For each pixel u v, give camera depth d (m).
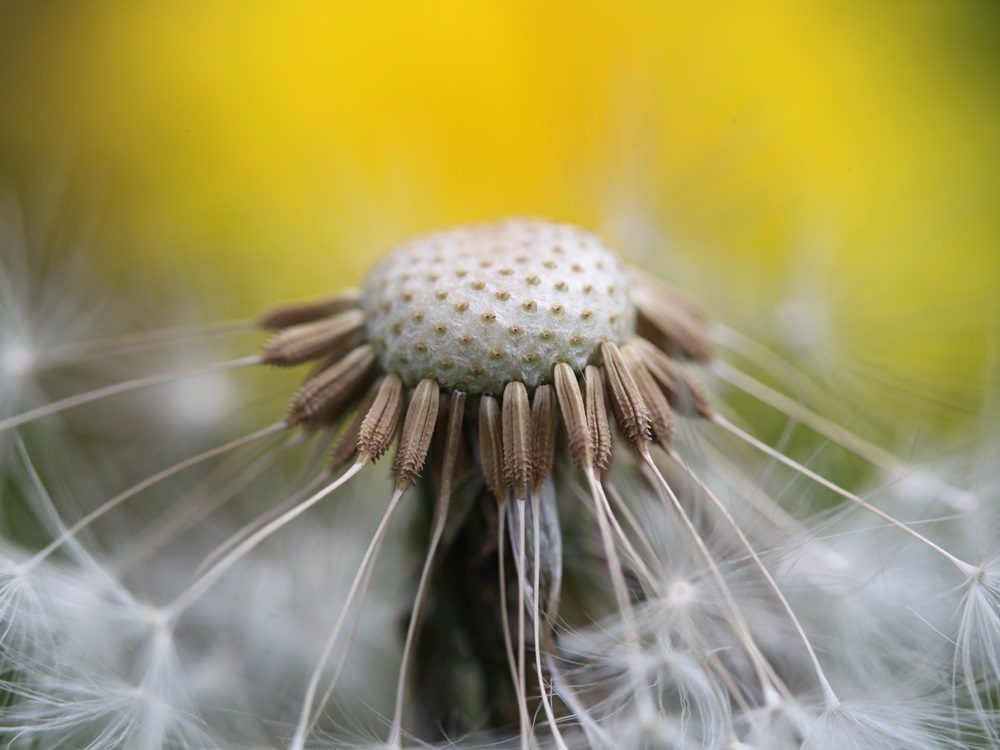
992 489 0.08
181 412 0.09
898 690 0.08
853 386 0.09
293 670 0.09
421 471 0.08
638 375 0.08
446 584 0.08
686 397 0.08
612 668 0.08
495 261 0.08
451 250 0.08
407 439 0.07
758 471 0.08
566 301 0.08
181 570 0.09
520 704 0.07
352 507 0.09
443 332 0.07
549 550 0.08
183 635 0.09
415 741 0.08
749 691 0.08
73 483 0.09
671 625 0.08
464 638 0.08
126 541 0.09
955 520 0.08
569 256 0.08
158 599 0.09
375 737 0.08
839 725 0.07
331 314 0.08
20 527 0.09
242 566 0.09
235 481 0.08
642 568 0.07
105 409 0.09
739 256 0.09
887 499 0.08
